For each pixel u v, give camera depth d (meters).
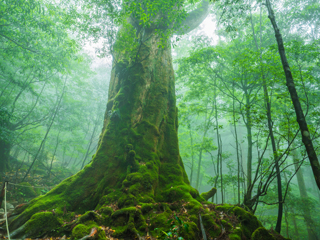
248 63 7.61
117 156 6.63
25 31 11.04
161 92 8.43
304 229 14.75
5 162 13.75
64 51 12.30
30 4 9.69
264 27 11.95
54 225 4.76
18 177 12.81
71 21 8.09
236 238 4.16
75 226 4.33
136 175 5.81
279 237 4.97
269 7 4.77
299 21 12.30
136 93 7.90
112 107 8.14
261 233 4.40
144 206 4.94
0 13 9.82
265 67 7.20
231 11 7.31
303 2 12.22
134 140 6.96
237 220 4.86
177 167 7.04
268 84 7.34
